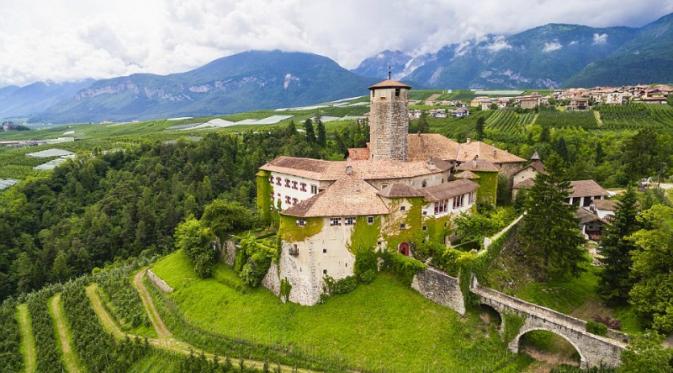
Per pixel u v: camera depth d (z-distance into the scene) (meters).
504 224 71.38
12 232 120.00
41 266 108.88
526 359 51.94
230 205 83.62
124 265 106.12
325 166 75.69
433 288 58.47
